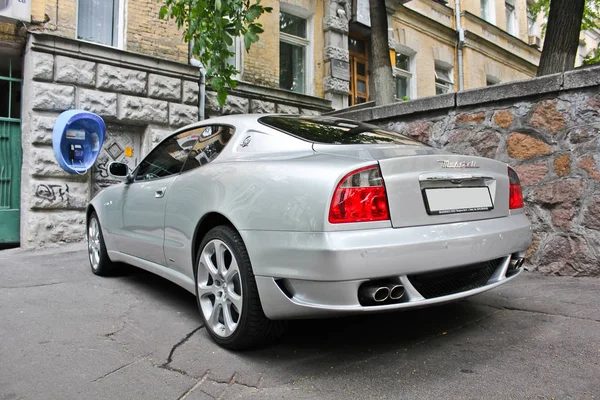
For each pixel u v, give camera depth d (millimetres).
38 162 6594
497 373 2371
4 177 6934
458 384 2262
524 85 4465
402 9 12586
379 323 3166
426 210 2443
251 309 2559
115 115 7250
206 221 3033
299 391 2238
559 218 4289
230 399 2182
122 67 7328
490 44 15312
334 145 2734
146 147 7711
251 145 3035
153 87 7664
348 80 11148
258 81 9461
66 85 6789
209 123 3578
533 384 2244
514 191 3023
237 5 4832
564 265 4238
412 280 2383
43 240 6676
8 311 3549
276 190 2480
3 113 7215
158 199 3617
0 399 2207
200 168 3227
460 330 2998
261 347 2766
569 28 5219
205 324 2945
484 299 3639
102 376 2439
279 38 10109
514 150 4582
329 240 2205
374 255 2213
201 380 2385
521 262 2963
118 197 4367
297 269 2312
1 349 2812
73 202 6914
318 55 10797
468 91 4871
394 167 2385
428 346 2750
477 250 2545
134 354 2727
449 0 14477
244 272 2586
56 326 3217
